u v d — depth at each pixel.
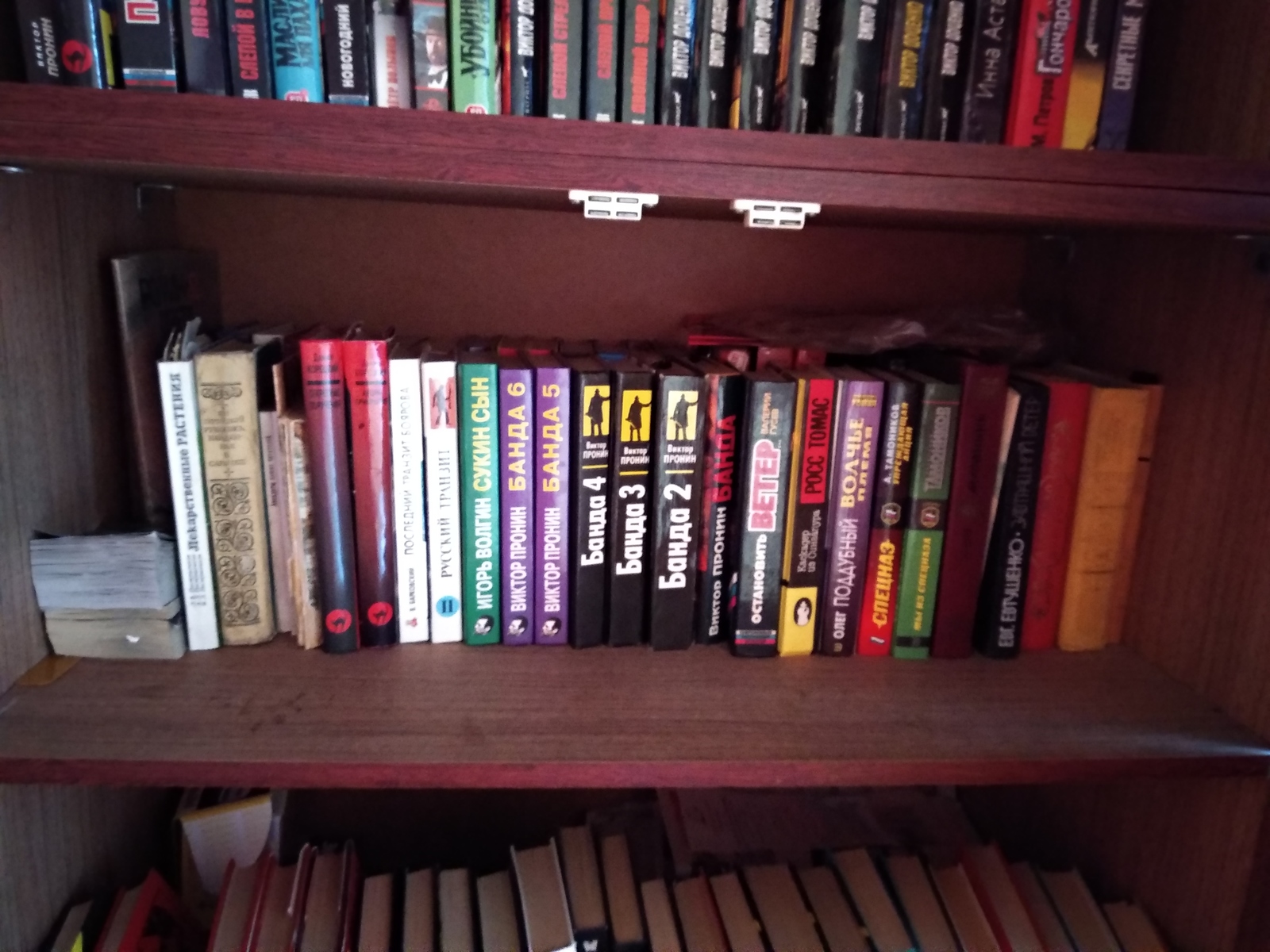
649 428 0.71
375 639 0.73
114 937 0.70
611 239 0.91
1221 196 0.61
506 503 0.71
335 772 0.58
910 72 0.66
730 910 0.80
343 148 0.55
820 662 0.75
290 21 0.60
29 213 0.64
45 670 0.67
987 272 0.96
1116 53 0.67
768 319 0.90
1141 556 0.80
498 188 0.60
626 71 0.65
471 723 0.64
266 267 0.88
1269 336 0.67
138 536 0.67
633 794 1.02
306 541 0.71
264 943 0.71
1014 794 0.97
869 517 0.74
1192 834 0.73
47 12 0.57
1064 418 0.75
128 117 0.53
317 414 0.67
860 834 0.93
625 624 0.75
